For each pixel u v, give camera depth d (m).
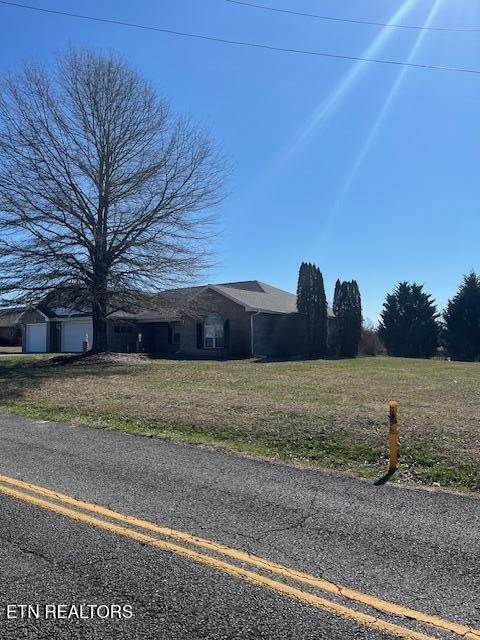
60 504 5.44
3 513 5.18
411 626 3.32
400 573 4.01
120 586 3.77
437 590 3.76
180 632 3.24
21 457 7.44
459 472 6.71
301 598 3.63
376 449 7.79
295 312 33.69
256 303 32.03
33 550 4.34
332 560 4.22
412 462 7.23
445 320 49.12
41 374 19.00
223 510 5.33
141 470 6.78
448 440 8.05
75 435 9.02
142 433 9.12
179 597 3.63
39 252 21.34
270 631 3.26
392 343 51.03
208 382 16.27
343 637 3.21
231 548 4.43
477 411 10.69
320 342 32.84
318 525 4.96
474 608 3.53
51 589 3.72
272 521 5.05
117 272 22.47
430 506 5.54
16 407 12.16
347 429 8.88
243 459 7.43
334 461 7.45
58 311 38.19
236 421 9.70
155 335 36.50
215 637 3.20
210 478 6.45
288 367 22.33
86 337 36.94
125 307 23.75
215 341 31.81
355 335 34.72
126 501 5.56
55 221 21.62
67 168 21.88
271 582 3.85
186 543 4.52
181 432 9.23
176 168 23.22
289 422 9.48
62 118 21.92
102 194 22.56
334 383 16.25
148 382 16.27
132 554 4.29
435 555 4.32
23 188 21.23
